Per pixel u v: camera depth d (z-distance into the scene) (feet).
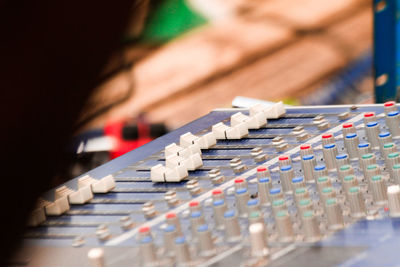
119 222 4.61
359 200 3.85
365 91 12.81
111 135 11.50
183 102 12.84
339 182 4.33
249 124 5.83
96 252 3.87
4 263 4.38
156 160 5.74
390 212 3.77
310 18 12.93
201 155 5.56
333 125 5.46
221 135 5.76
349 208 3.93
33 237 4.66
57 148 5.37
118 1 11.74
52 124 5.40
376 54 8.74
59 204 4.93
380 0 8.59
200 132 6.19
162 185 5.13
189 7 12.84
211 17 12.96
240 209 4.20
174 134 6.34
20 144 5.12
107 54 11.89
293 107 6.15
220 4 12.92
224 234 3.99
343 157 4.37
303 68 13.09
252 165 5.09
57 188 5.22
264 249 3.66
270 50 13.08
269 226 3.96
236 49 13.05
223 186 4.79
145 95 12.40
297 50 13.06
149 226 4.40
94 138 11.28
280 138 5.41
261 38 13.06
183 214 4.39
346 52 12.85
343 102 12.93
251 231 3.66
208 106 13.12
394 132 4.86
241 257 3.68
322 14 12.91
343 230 3.74
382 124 5.12
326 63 12.96
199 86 13.06
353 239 3.61
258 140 5.59
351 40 12.81
